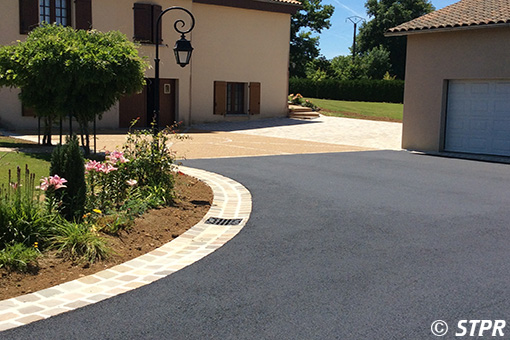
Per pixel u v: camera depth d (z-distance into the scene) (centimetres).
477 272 481
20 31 1736
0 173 869
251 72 2336
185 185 862
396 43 5722
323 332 360
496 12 1406
